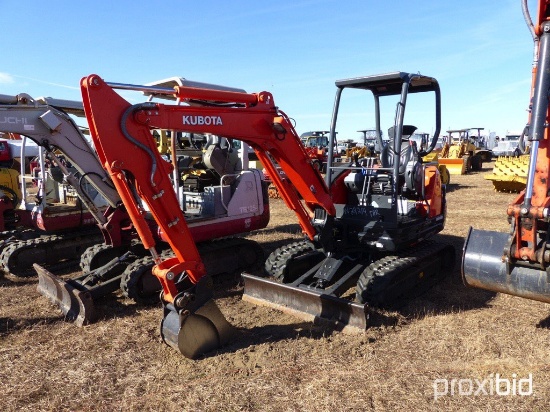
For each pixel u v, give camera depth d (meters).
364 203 5.91
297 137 4.98
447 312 5.12
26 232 8.46
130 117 3.75
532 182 3.51
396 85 5.67
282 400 3.46
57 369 4.03
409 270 5.61
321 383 3.67
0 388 3.71
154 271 4.04
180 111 4.05
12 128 5.96
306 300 5.04
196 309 4.14
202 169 7.29
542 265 3.60
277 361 4.05
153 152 3.85
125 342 4.53
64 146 6.29
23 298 5.93
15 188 10.84
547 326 4.63
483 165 29.11
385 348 4.25
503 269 4.06
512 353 4.09
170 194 3.98
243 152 7.26
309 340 4.44
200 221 6.40
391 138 5.87
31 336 4.73
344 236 5.75
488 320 4.82
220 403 3.45
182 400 3.51
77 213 7.70
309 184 5.18
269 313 5.20
